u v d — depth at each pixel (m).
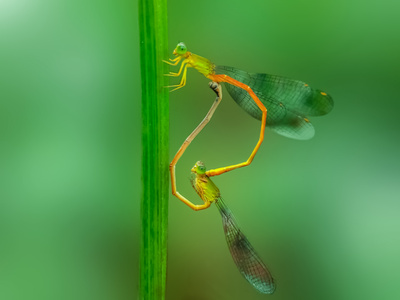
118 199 0.20
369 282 0.20
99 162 0.20
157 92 0.17
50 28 0.20
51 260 0.20
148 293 0.17
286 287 0.20
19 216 0.20
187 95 0.20
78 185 0.20
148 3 0.17
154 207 0.17
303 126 0.20
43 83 0.20
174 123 0.20
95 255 0.20
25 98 0.20
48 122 0.20
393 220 0.20
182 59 0.19
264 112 0.20
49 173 0.20
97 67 0.20
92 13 0.20
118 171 0.20
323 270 0.20
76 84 0.20
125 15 0.20
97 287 0.20
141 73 0.17
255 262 0.20
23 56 0.20
